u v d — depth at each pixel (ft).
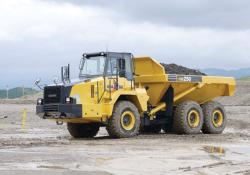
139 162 42.91
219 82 78.48
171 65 76.79
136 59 74.23
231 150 52.54
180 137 68.85
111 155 47.34
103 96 65.72
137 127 68.03
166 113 75.00
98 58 68.18
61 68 69.15
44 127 92.48
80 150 51.42
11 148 52.95
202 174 37.63
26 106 172.14
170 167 40.45
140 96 69.51
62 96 64.03
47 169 38.32
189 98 77.30
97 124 70.44
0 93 296.51
